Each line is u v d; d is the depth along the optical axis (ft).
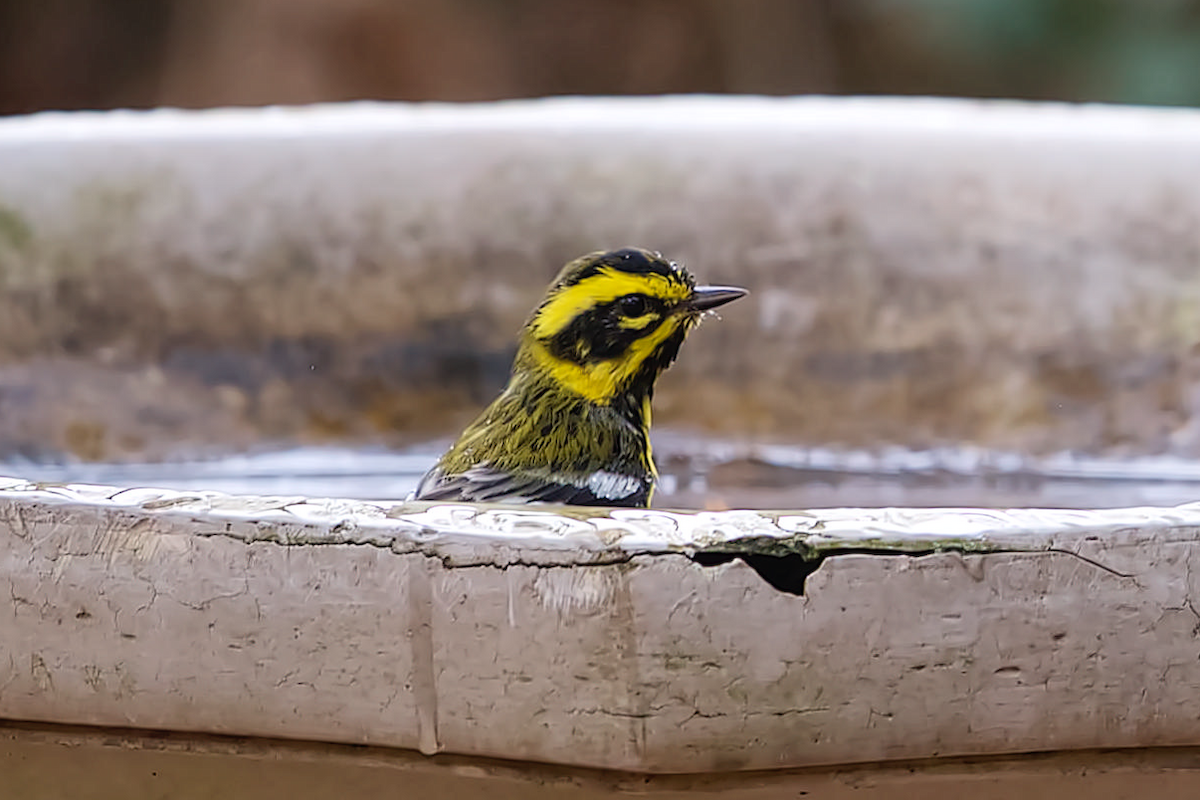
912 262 10.15
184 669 9.68
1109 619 9.65
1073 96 12.42
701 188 10.16
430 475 10.03
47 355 10.13
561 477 10.02
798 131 10.15
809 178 10.15
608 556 9.62
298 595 9.66
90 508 9.67
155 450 10.13
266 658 9.67
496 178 10.16
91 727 9.71
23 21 13.70
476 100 13.65
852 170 10.15
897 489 10.09
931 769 9.68
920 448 10.14
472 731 9.66
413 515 9.66
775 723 9.66
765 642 9.65
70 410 10.13
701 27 14.28
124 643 9.68
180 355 10.14
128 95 13.67
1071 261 10.13
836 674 9.65
